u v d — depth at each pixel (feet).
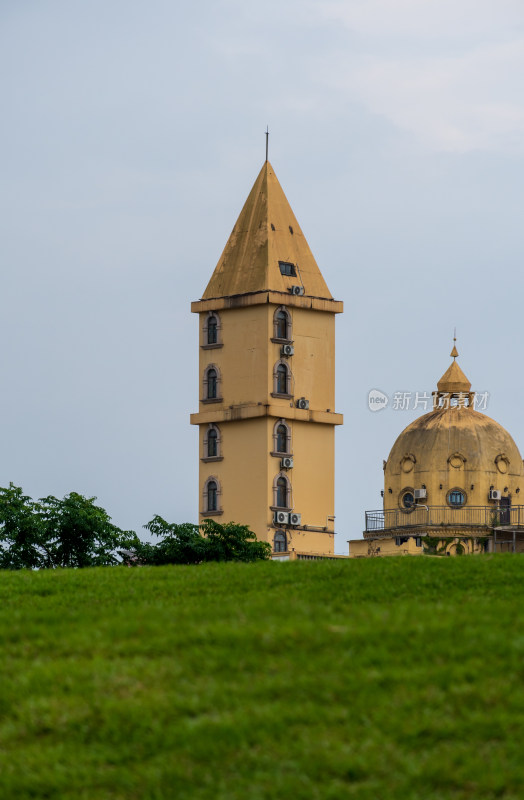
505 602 156.97
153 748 121.29
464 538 510.99
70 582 185.57
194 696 128.67
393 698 125.70
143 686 131.85
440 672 129.18
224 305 492.13
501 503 517.96
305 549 484.74
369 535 530.68
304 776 115.65
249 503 483.92
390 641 137.28
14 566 339.77
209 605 160.04
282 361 487.61
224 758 119.03
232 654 136.77
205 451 495.82
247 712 124.88
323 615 149.28
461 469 515.91
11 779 118.73
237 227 501.97
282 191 504.43
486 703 123.75
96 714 126.82
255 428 485.56
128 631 146.30
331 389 498.28
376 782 114.11
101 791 117.08
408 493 522.47
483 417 529.45
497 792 111.96
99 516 351.46
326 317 499.10
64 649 142.51
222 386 493.36
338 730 121.39
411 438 525.75
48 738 124.88
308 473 490.49
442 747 117.91
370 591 165.48
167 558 364.99
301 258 497.87
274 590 170.60
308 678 129.90
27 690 132.36
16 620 156.15
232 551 375.04
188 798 114.52
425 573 177.37
